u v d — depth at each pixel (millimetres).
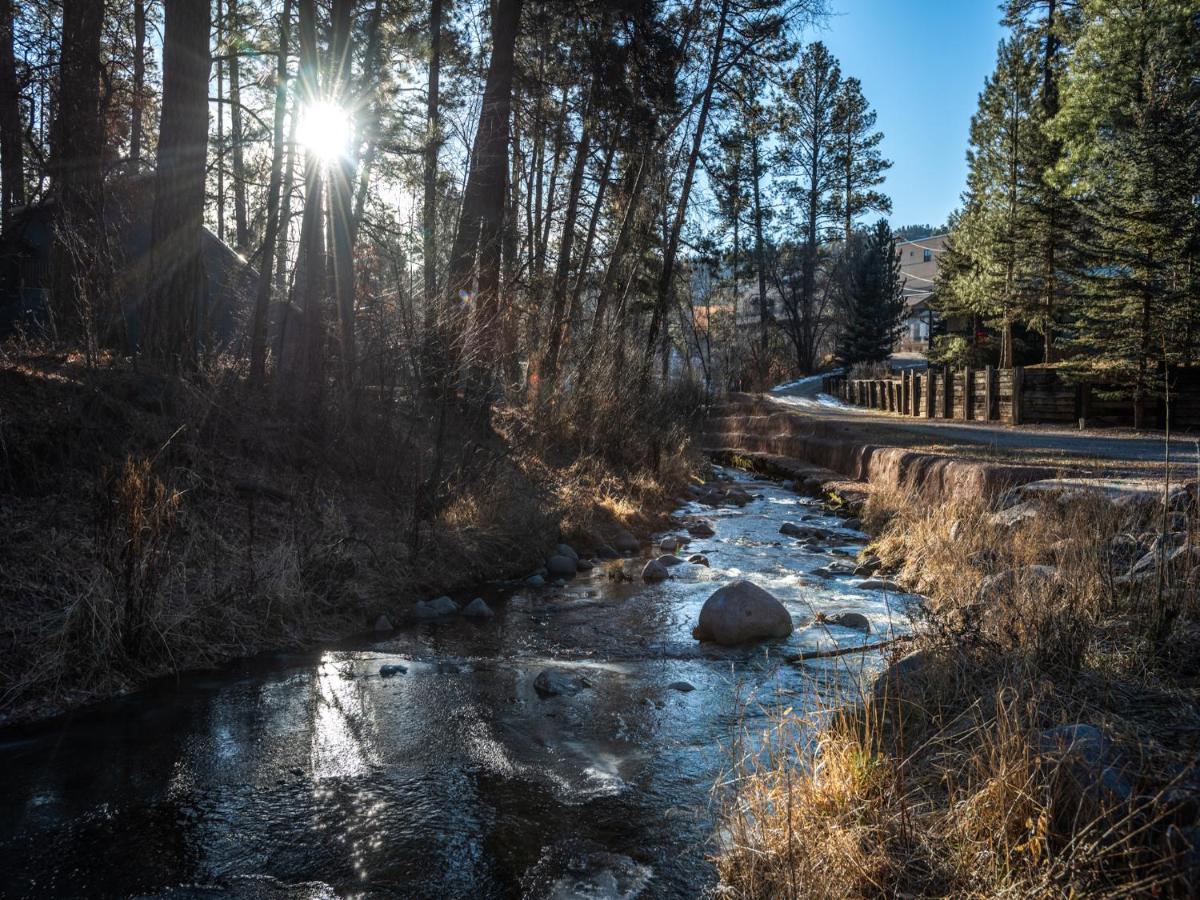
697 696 5027
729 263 43156
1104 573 4941
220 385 8688
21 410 6594
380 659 5738
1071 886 2283
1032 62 28281
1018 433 17016
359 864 3148
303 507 7684
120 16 15727
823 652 5820
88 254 8078
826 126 53094
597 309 18047
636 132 17969
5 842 3287
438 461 8641
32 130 13023
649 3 16703
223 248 15992
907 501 10695
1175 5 21250
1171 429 17031
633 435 15617
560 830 3410
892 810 2936
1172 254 16688
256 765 4023
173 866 3123
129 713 4672
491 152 13711
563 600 7582
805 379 50781
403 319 9352
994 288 28547
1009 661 3938
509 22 14148
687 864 3127
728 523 12734
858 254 53344
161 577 5652
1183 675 3746
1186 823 2408
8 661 4770
